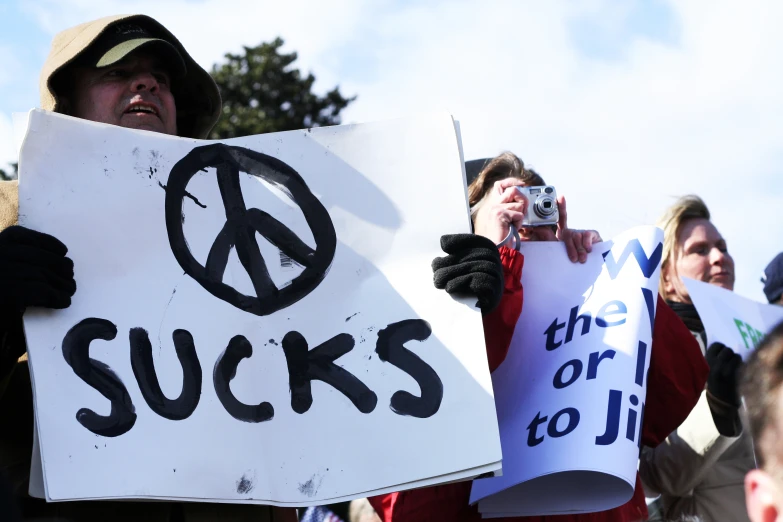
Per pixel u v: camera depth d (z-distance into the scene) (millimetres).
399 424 2201
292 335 2258
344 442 2184
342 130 2426
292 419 2193
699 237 3727
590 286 2707
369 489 2150
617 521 2729
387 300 2307
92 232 2189
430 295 2309
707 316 3145
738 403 3031
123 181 2250
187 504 2270
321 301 2299
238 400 2178
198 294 2234
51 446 1995
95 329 2117
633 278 2680
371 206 2383
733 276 3740
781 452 1446
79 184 2213
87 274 2156
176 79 2783
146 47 2590
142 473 2041
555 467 2428
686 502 3186
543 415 2533
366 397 2221
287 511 2461
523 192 2768
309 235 2338
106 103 2574
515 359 2648
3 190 2473
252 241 2311
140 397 2104
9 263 2043
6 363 2123
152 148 2299
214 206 2312
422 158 2428
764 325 3236
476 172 3162
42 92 2643
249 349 2227
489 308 2309
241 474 2115
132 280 2193
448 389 2230
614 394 2502
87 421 2041
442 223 2383
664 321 2867
